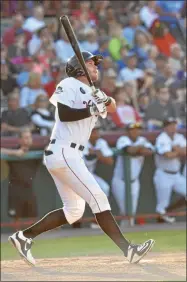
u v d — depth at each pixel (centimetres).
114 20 5078
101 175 3906
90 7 5238
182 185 3991
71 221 1933
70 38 1792
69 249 3164
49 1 5188
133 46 4984
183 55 5181
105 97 1784
